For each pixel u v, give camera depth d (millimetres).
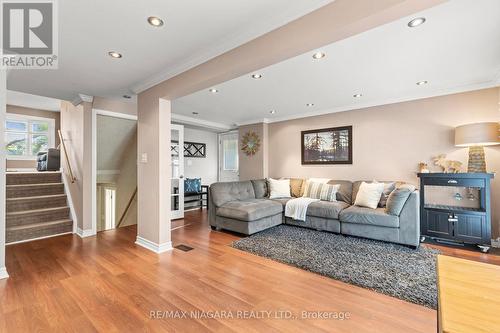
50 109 5895
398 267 2525
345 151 4605
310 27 1702
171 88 2875
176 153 5090
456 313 708
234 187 4539
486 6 1701
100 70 2814
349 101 4223
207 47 2312
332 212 3732
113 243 3400
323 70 2857
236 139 6777
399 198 3172
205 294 2033
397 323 1650
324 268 2518
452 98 3535
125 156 4895
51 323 1649
